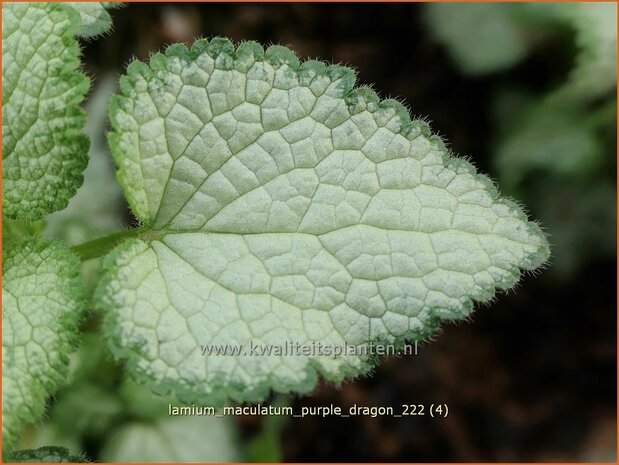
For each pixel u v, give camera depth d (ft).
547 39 0.64
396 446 0.62
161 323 0.32
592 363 0.65
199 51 0.33
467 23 0.66
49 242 0.34
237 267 0.33
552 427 0.63
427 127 0.33
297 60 0.33
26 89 0.33
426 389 0.64
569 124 0.63
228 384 0.31
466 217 0.33
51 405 0.50
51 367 0.31
